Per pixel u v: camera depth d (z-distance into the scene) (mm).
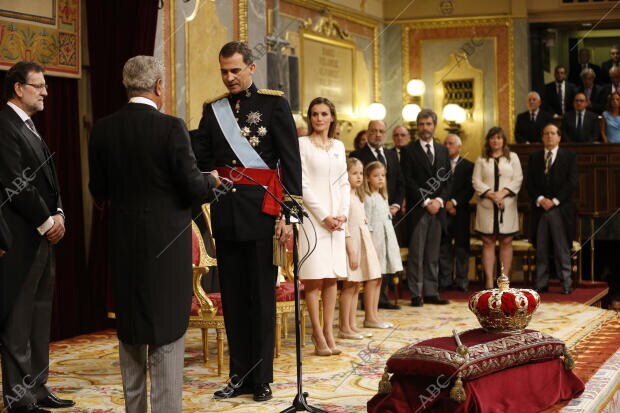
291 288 6109
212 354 6211
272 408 4602
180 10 7684
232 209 4742
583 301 8938
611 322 7723
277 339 5984
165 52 7492
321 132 6004
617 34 15773
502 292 4605
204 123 4934
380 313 8094
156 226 3816
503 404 4289
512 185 9344
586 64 14383
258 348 4801
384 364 5727
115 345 6668
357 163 6699
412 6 14000
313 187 5918
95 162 3939
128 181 3842
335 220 5863
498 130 9406
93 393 5043
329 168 5953
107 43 7082
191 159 3830
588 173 10695
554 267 10664
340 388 5059
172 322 3840
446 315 7945
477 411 4086
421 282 8625
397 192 8680
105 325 7453
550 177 9398
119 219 3859
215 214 4812
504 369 4363
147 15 6926
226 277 4891
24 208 4559
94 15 7117
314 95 12047
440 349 4219
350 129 13094
